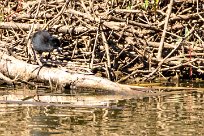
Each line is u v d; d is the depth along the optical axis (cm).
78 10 1608
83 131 930
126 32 1504
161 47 1452
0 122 995
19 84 1388
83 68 1385
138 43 1494
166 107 1116
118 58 1512
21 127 960
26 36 1505
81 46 1573
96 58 1518
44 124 980
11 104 1159
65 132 925
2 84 1396
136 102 1172
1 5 1700
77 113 1066
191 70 1457
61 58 1506
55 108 1116
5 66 1402
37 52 1469
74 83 1323
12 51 1487
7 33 1592
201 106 1120
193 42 1498
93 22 1491
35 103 1163
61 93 1287
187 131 927
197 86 1381
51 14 1592
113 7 1619
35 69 1370
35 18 1510
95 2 1642
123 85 1296
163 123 983
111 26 1478
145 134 911
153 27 1498
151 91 1302
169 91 1308
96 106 1127
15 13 1628
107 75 1413
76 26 1516
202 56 1502
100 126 965
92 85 1308
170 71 1505
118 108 1108
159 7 1625
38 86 1348
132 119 1013
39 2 1540
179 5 1630
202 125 966
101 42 1534
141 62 1515
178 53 1528
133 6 1598
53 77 1344
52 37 1427
